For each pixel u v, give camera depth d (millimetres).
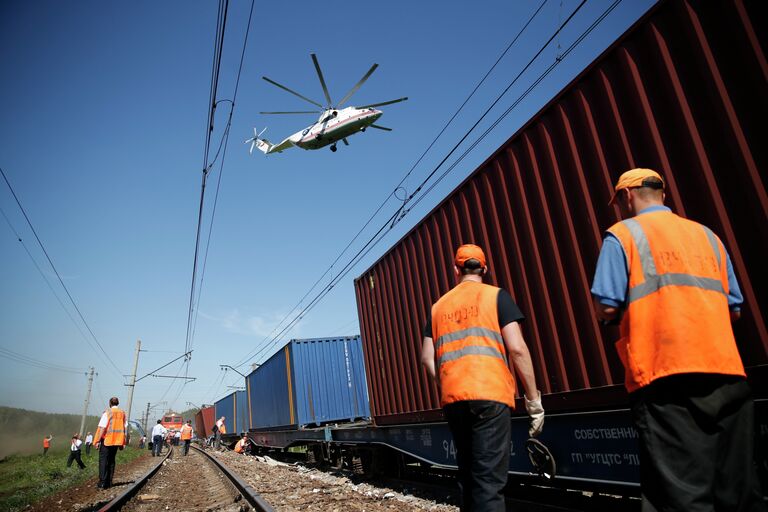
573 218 4176
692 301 1691
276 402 16281
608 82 3869
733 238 2994
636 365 1726
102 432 9961
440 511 5316
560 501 5168
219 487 10227
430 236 6551
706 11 3162
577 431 4125
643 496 1671
